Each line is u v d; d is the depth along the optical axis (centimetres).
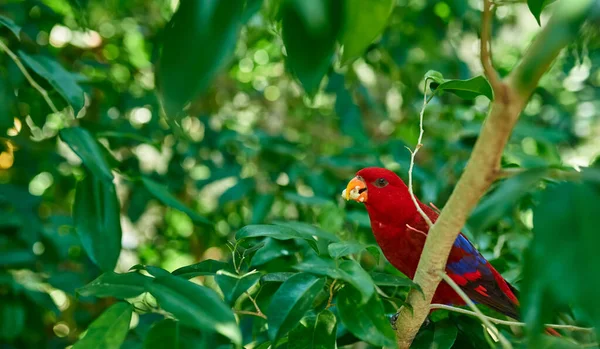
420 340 201
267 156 402
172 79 68
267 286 198
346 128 390
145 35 483
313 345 167
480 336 212
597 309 77
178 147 423
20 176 378
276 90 572
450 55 472
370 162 366
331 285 169
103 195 200
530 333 89
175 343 139
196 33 68
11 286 299
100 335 142
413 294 174
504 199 100
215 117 473
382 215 266
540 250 85
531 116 467
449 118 391
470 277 253
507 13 469
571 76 440
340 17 72
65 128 207
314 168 394
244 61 534
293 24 71
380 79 539
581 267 80
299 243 211
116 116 421
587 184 88
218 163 434
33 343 331
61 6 391
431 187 340
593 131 469
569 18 70
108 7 466
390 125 534
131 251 499
